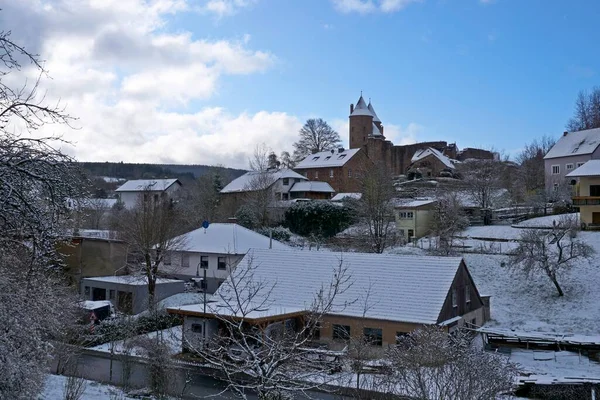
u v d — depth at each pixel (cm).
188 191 9062
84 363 2597
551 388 2267
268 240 4806
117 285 3759
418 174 9125
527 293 4131
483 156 10038
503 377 1527
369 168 7619
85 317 3048
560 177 7325
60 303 1912
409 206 5841
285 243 5512
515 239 4875
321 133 11456
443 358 1656
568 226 4703
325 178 8700
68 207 1386
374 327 2922
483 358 1627
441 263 3198
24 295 1344
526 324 3606
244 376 2394
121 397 1877
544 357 2903
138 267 3947
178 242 4191
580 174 5438
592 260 4303
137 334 2858
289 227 6238
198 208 7225
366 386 1778
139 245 3756
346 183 8569
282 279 3372
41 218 1266
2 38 1135
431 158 9225
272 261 3559
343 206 6134
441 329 2536
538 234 4441
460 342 1920
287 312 2786
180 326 3198
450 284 3045
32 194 1300
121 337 2955
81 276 3884
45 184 1278
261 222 6372
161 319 3300
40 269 1511
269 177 7269
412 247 5194
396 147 10969
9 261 1411
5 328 1281
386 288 3106
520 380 2323
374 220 5312
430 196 7019
